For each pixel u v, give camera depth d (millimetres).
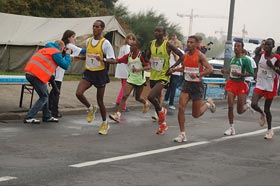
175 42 15086
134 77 12641
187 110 15969
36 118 12305
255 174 7680
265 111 11211
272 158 8977
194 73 9984
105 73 10336
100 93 10406
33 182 6602
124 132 11102
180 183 6926
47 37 23766
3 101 13586
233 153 9273
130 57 12531
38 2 31312
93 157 8289
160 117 10992
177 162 8266
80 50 11586
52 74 11492
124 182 6828
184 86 10180
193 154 8992
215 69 23750
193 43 9883
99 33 10148
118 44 24219
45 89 11508
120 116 13289
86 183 6672
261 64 11055
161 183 6879
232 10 20141
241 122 13664
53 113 12141
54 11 32188
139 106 15500
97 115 13594
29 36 23812
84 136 10297
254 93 11250
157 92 10719
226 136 11219
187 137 10773
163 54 10562
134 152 8898
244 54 11383
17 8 30328
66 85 18375
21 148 8719
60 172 7191
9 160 7785
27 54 23516
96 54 10133
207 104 10641
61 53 11352
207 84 18766
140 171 7504
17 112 12336
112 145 9453
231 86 11359
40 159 7953
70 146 9125
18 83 12203
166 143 9938
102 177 7027
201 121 13562
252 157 8984
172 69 10352
